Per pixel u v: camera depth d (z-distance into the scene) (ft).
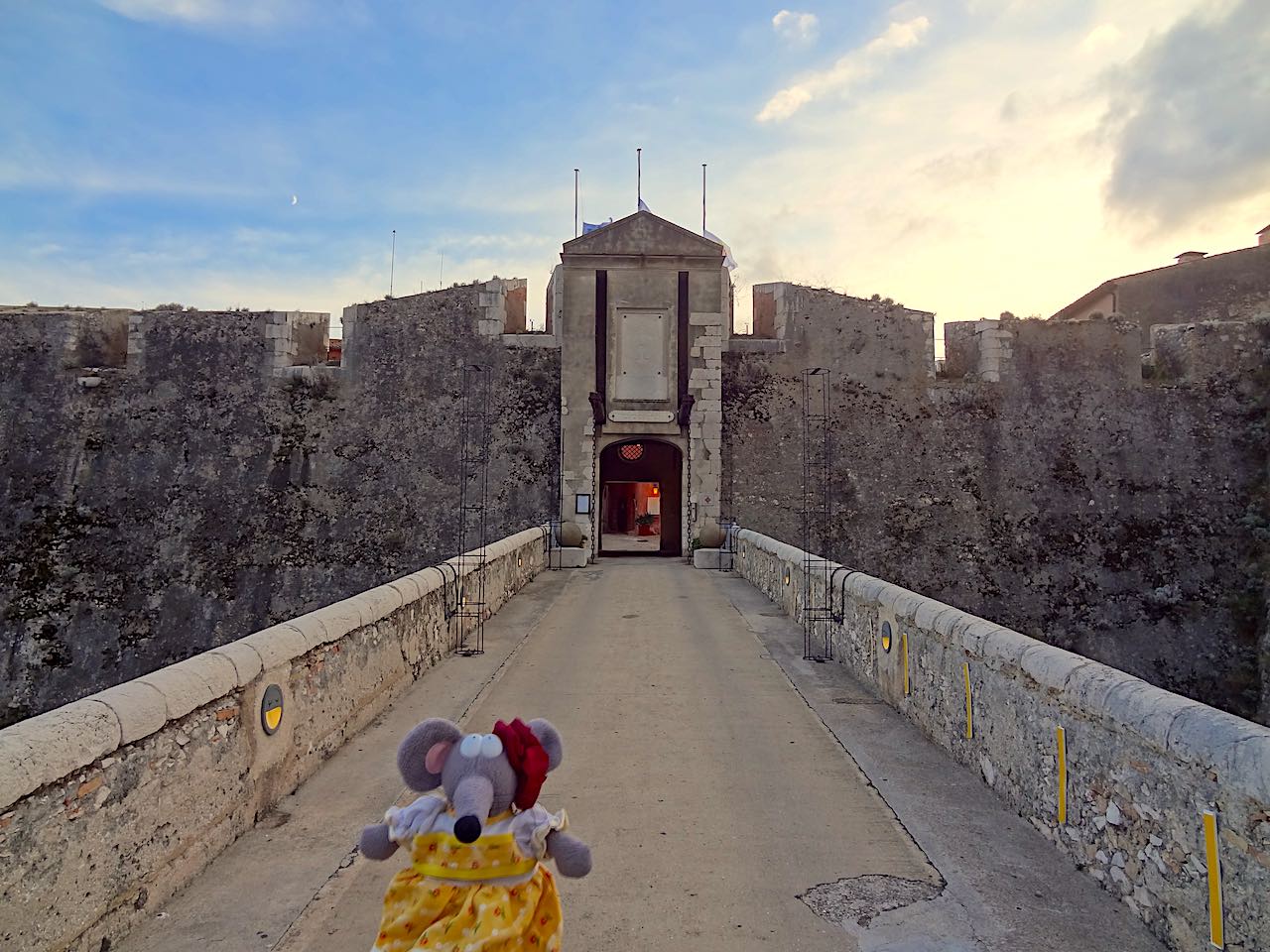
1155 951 11.37
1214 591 60.95
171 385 63.36
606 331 64.13
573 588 48.16
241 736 15.26
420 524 62.44
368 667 22.50
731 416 64.54
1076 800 13.92
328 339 68.54
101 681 59.06
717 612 39.83
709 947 11.69
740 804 16.76
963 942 11.71
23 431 62.44
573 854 9.12
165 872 12.75
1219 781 10.30
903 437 64.28
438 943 8.31
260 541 61.87
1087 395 64.34
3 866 9.50
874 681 25.40
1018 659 16.10
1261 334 63.36
